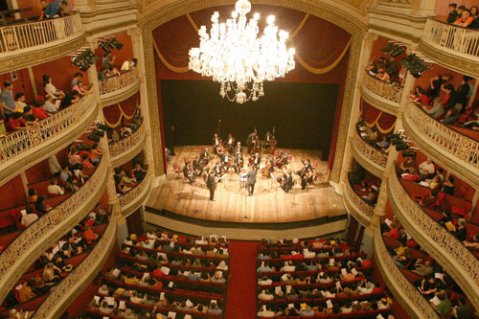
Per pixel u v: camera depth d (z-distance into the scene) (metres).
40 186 11.48
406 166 12.99
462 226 9.63
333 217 16.59
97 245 12.39
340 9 14.77
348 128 16.80
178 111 21.28
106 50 12.83
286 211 16.97
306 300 12.11
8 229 10.16
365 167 14.67
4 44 8.35
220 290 12.97
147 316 11.44
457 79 11.89
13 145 8.72
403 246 12.25
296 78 16.92
